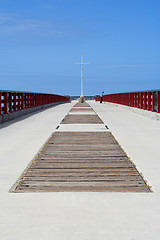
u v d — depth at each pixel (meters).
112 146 10.04
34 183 6.21
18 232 4.07
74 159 8.21
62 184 6.14
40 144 10.53
